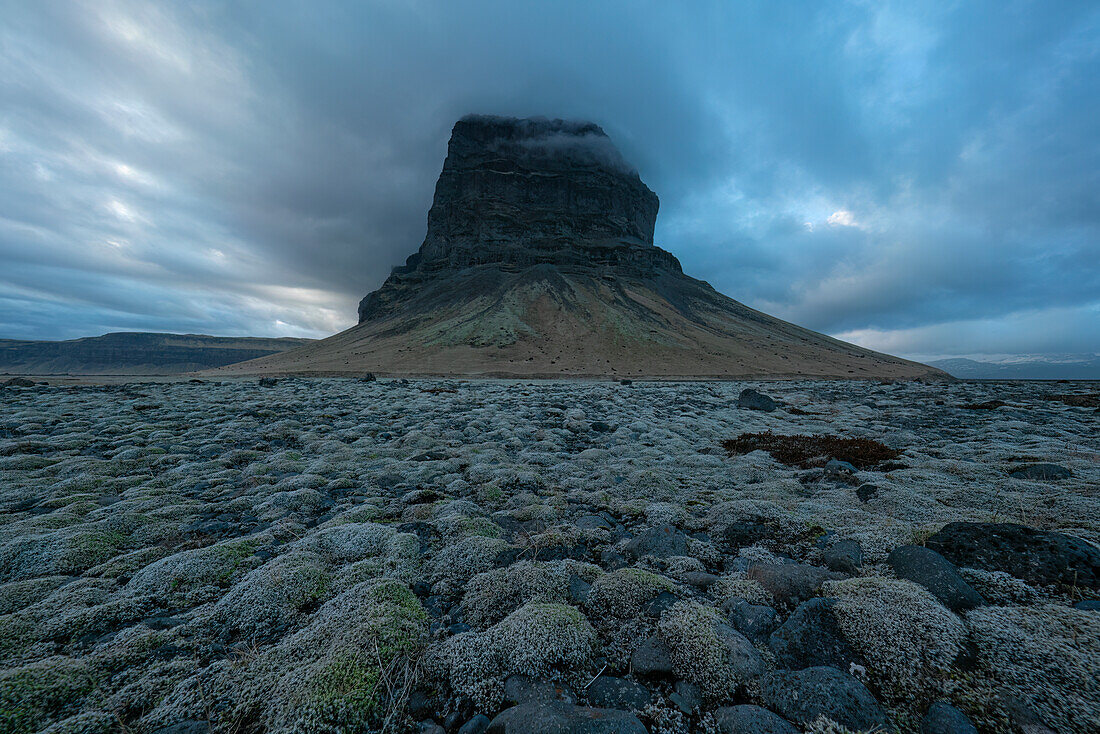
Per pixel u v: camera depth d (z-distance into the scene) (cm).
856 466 1368
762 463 1423
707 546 749
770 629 484
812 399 3706
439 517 889
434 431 1917
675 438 1858
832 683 384
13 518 884
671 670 438
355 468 1334
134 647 473
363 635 470
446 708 403
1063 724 343
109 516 874
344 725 370
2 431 1792
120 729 367
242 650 476
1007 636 432
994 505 899
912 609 470
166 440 1672
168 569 647
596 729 357
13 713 367
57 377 6344
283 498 1005
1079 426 1961
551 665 443
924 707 377
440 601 590
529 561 683
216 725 372
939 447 1587
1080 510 823
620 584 582
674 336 16775
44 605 557
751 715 366
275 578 604
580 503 1030
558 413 2622
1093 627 428
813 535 766
